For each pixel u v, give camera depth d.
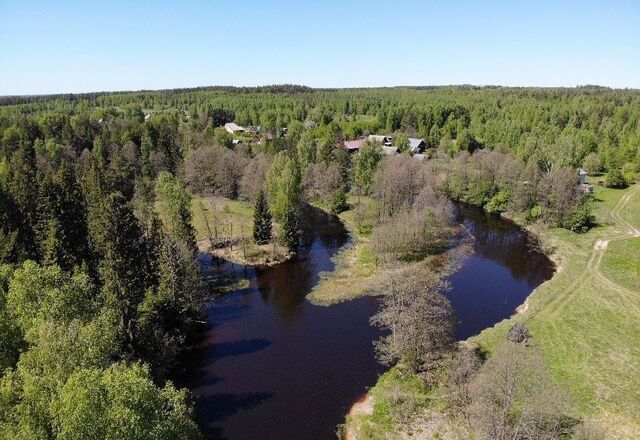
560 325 61.31
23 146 127.31
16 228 66.81
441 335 54.28
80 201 78.81
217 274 81.44
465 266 86.19
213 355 58.16
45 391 29.80
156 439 27.91
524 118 187.00
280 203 93.75
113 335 39.97
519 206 109.38
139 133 156.62
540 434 39.12
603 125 177.62
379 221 103.06
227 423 46.38
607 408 45.31
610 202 118.12
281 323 65.81
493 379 42.34
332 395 50.22
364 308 69.44
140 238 69.81
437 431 43.31
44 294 40.41
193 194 124.44
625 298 68.31
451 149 160.88
